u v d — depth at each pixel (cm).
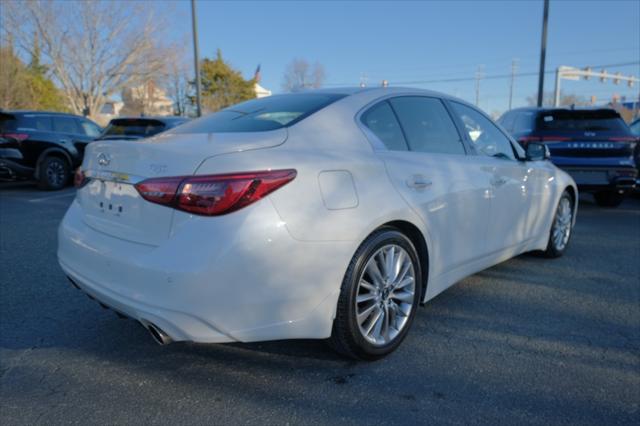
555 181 478
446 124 364
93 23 2566
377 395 258
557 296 405
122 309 248
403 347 311
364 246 270
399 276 297
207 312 225
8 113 988
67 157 1048
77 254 275
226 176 229
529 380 274
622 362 295
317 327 254
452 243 338
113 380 271
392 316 299
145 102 3781
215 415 240
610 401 254
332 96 321
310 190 248
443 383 270
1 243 554
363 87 342
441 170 329
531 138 771
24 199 895
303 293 244
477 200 357
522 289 420
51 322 345
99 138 1102
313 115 292
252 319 235
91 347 309
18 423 233
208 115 341
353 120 302
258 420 236
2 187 1091
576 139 757
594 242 587
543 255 507
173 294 224
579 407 249
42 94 2514
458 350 308
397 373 280
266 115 303
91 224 279
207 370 282
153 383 269
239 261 226
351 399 254
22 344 312
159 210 237
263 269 231
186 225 229
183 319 226
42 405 247
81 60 2575
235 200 227
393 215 281
